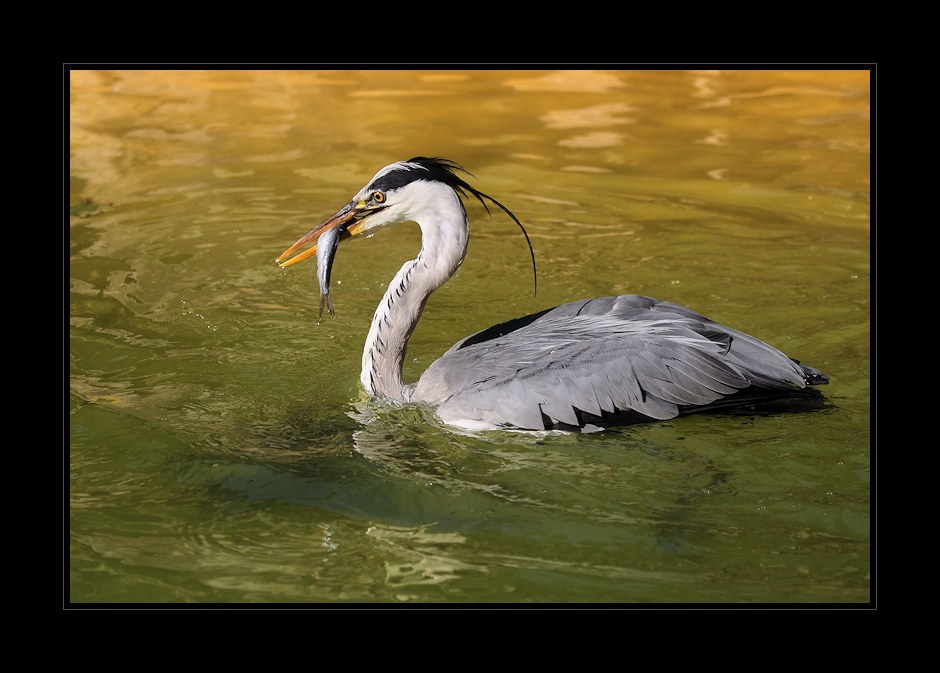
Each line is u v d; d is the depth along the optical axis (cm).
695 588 723
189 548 773
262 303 1307
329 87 2559
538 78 2673
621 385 929
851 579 730
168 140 2102
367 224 1034
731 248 1496
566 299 1311
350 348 1175
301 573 742
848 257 1450
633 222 1625
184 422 977
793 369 970
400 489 857
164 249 1490
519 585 728
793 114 2348
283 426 979
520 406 934
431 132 2181
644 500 840
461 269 1428
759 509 823
